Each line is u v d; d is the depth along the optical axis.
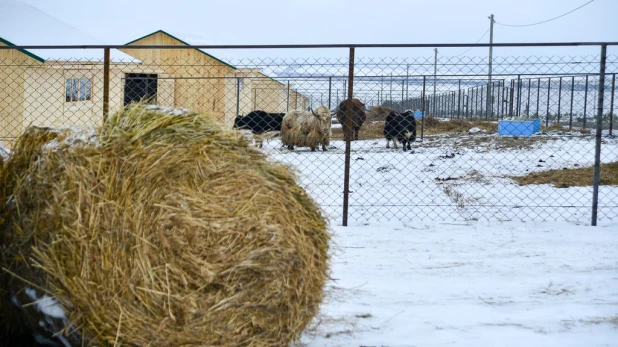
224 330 2.98
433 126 23.81
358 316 4.22
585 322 4.17
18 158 3.33
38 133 3.36
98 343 3.02
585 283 4.99
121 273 2.93
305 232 3.27
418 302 4.53
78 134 3.25
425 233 6.67
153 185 2.99
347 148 7.00
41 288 3.09
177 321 2.93
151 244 2.92
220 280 2.94
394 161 13.42
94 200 2.98
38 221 3.08
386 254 5.80
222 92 17.70
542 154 14.27
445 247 6.08
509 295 4.70
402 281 5.02
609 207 7.83
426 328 4.04
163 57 17.98
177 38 18.19
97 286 2.95
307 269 3.23
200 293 2.93
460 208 8.08
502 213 7.78
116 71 13.97
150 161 3.03
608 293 4.77
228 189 3.02
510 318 4.23
